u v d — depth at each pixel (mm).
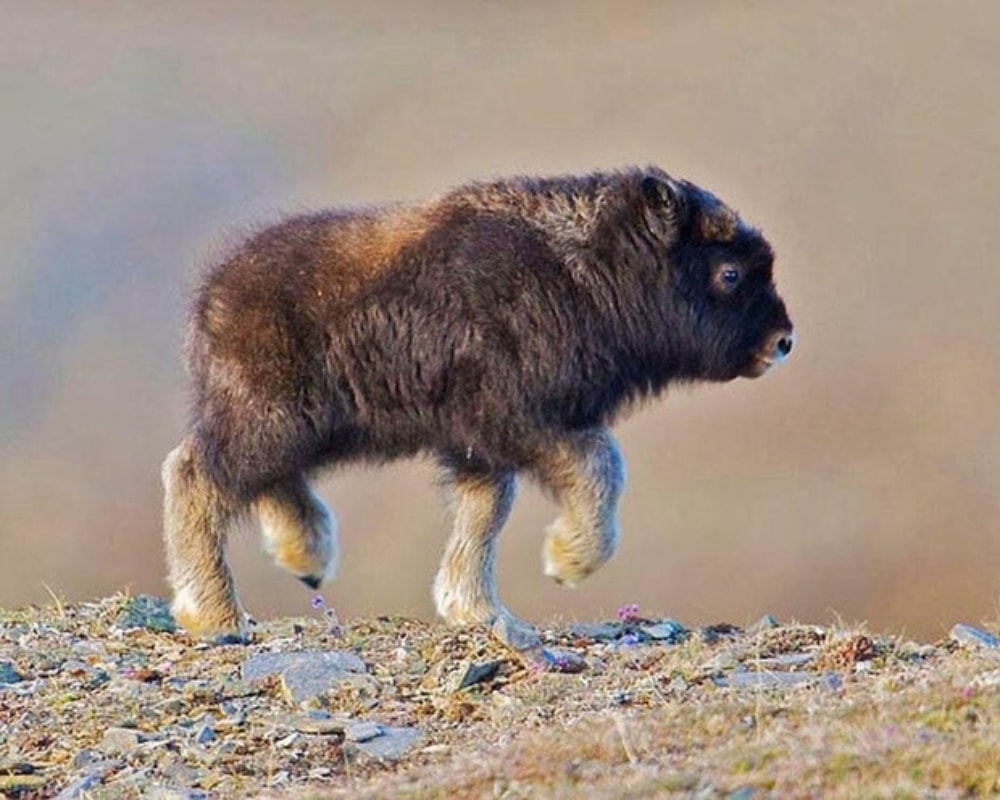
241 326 41031
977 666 31969
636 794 26547
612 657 38031
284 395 40938
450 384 41062
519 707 34594
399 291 40969
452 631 39844
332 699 35969
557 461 41656
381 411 41438
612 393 42844
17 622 42281
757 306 44312
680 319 43375
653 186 42531
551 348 41281
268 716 34969
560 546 42000
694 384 45656
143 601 43031
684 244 43250
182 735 34219
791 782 26234
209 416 41406
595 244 42062
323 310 40969
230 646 40094
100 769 32750
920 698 29547
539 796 27156
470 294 40906
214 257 42500
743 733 29422
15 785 32250
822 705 30438
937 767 26109
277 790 31125
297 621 42656
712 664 36438
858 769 26406
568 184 42688
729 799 26078
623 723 30047
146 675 37562
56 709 35719
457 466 42844
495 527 42875
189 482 41531
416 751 32719
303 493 43094
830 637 38188
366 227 41906
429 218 41875
